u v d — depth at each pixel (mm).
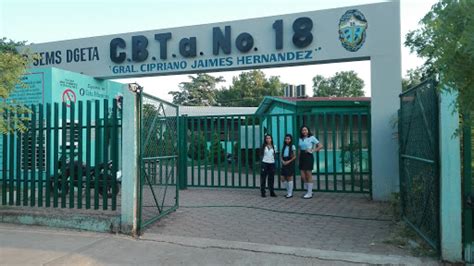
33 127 7469
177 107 8867
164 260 5469
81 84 12352
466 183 5230
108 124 7027
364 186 12445
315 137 10992
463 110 3695
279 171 11352
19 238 6379
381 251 5734
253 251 5766
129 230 6559
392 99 9875
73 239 6332
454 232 5148
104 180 7059
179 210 8664
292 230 6980
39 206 7422
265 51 10766
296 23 10469
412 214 6848
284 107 17031
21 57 7762
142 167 6859
